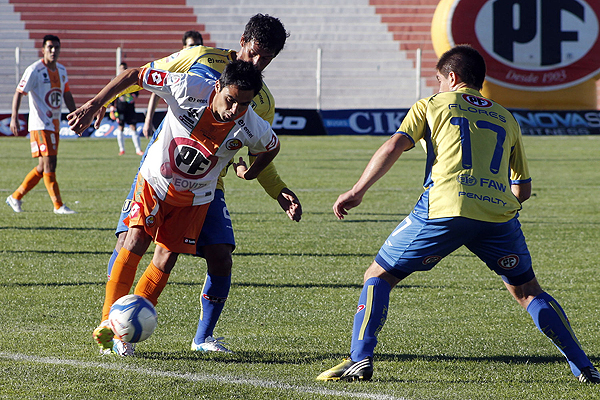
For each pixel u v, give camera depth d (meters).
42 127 32.09
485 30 88.12
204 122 12.84
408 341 15.23
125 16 102.19
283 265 23.03
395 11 106.19
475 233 12.16
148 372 12.47
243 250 25.36
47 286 19.56
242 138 13.19
